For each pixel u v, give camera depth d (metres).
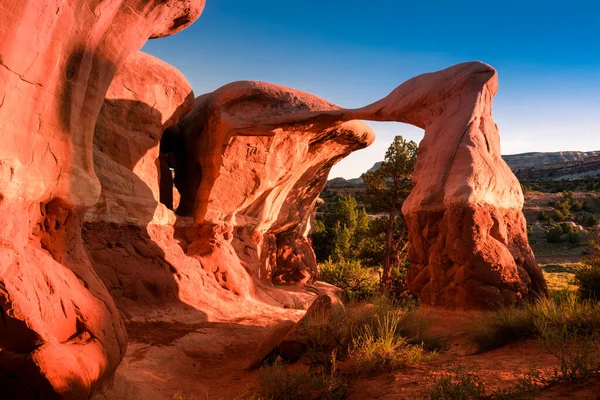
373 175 29.17
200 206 16.59
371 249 30.77
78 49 4.87
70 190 4.70
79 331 4.18
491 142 15.18
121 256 11.65
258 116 16.78
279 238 24.00
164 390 6.46
